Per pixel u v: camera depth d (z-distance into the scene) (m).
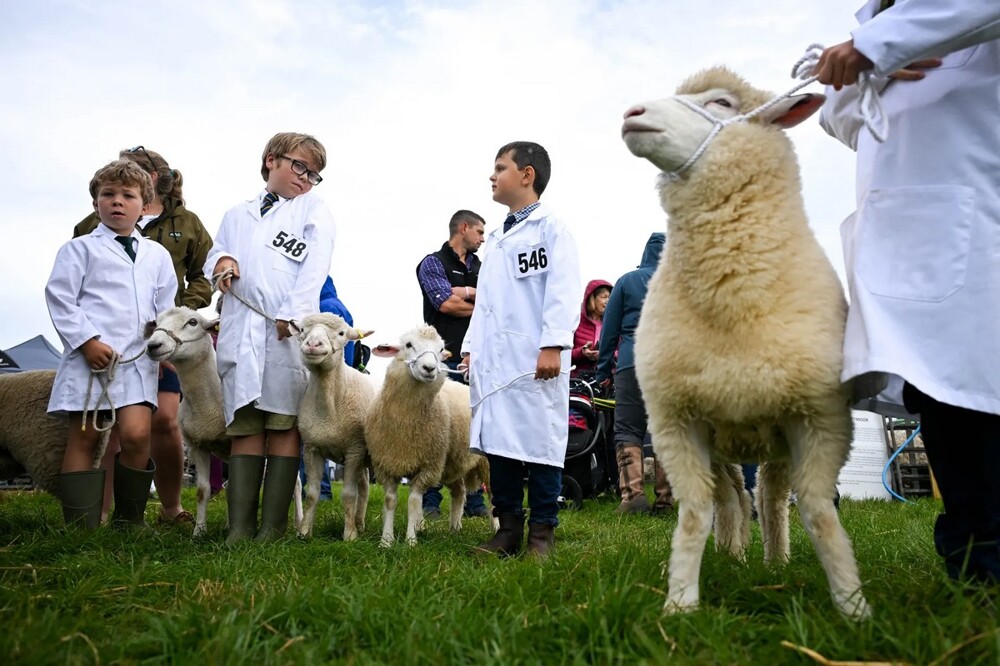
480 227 7.94
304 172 5.34
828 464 2.67
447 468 6.19
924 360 2.47
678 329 2.81
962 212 2.53
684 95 2.97
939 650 2.01
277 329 5.02
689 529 2.77
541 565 3.30
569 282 4.55
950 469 2.70
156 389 5.27
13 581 3.38
